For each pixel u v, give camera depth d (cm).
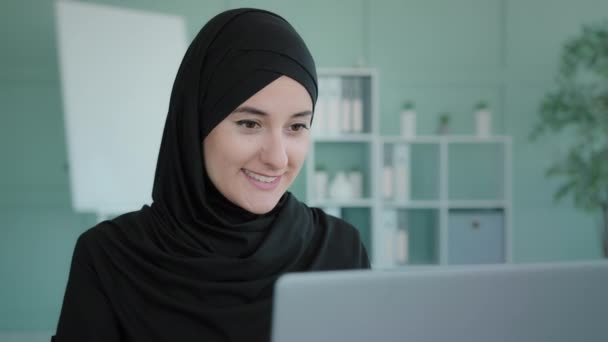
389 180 311
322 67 334
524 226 348
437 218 317
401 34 336
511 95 342
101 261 80
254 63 69
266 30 71
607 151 307
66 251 327
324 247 85
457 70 338
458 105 339
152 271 77
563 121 311
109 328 78
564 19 340
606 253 315
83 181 279
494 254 308
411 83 337
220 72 71
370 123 306
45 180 323
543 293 42
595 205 312
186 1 327
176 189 80
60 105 322
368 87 308
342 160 337
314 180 313
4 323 324
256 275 76
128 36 285
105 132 282
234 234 78
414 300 41
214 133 72
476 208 321
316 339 40
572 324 42
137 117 287
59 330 79
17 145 321
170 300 75
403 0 335
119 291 78
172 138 80
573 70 317
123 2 323
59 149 324
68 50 275
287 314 40
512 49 340
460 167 343
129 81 285
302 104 71
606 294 42
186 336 74
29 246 324
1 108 320
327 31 333
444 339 41
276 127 70
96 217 327
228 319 73
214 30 75
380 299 41
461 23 338
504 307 42
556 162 344
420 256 341
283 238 80
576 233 349
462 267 42
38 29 319
